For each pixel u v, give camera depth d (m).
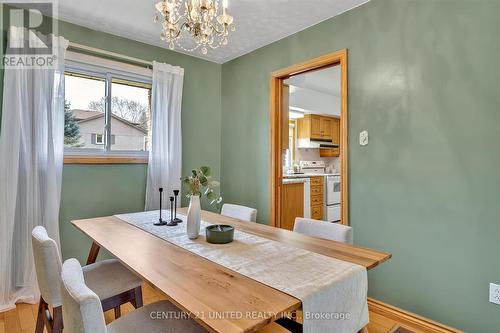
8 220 2.12
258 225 1.88
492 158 1.64
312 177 4.52
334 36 2.41
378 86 2.12
